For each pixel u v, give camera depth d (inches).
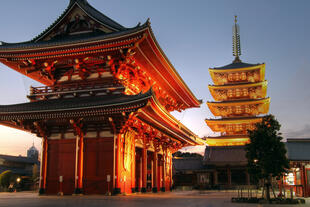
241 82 3533.5
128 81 1637.6
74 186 1433.3
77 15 1676.9
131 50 1461.6
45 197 1285.7
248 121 3425.2
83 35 1668.3
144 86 1857.8
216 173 3125.0
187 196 1448.1
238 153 3211.1
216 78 3585.1
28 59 1566.2
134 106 1314.0
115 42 1418.6
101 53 1496.1
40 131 1507.1
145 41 1443.2
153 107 1405.0
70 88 1590.8
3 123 1604.3
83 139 1469.0
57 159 1491.1
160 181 2138.3
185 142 2472.9
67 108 1362.0
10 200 1099.3
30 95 1626.5
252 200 1136.2
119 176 1402.6
